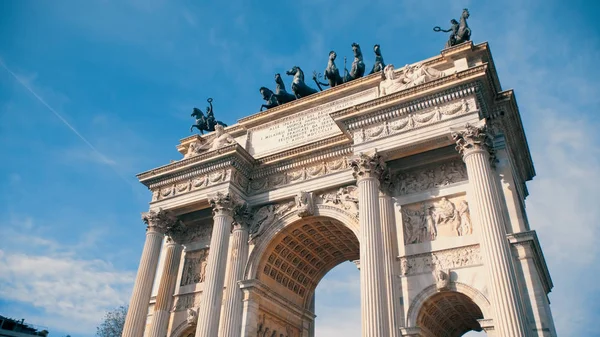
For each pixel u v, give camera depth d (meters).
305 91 47.50
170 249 42.84
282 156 40.56
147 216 41.78
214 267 36.09
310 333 43.62
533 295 26.19
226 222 38.16
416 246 31.64
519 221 28.91
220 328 35.72
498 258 26.22
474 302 28.05
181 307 40.00
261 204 40.44
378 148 33.50
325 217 37.66
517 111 35.84
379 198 33.88
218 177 40.28
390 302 29.58
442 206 32.53
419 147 32.72
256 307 37.00
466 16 39.88
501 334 24.36
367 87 41.84
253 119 46.47
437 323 32.06
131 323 37.28
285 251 40.75
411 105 33.59
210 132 52.53
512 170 33.22
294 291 43.62
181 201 41.03
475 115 31.12
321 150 39.19
